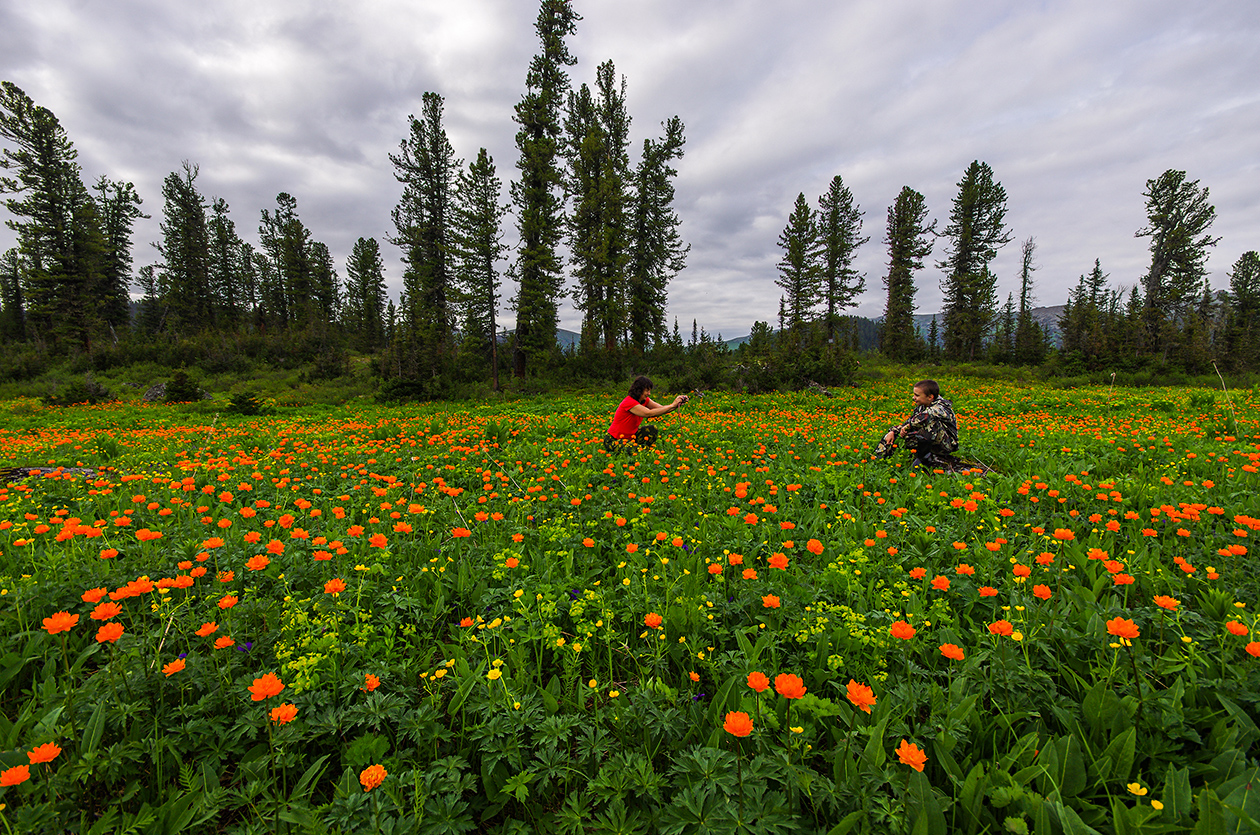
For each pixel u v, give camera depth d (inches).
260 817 54.6
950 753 62.8
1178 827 49.8
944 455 226.5
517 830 59.2
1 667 78.4
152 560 118.3
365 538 140.9
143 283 2482.8
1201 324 1568.7
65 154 1437.0
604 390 1036.5
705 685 84.2
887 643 82.5
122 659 75.7
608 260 1176.8
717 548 133.0
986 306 1662.2
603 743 67.0
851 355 1231.5
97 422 609.3
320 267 2549.2
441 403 912.3
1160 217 1465.3
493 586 117.9
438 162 1306.6
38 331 1747.0
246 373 1439.5
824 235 1669.5
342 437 388.5
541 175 1098.7
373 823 55.5
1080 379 1127.0
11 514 156.9
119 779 63.2
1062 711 66.8
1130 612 86.6
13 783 50.3
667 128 1254.3
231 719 72.0
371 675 72.8
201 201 2130.9
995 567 116.3
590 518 161.5
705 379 965.2
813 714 69.6
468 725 74.8
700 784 58.8
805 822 55.8
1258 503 143.6
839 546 131.4
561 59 1206.3
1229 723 63.6
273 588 112.5
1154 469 201.8
